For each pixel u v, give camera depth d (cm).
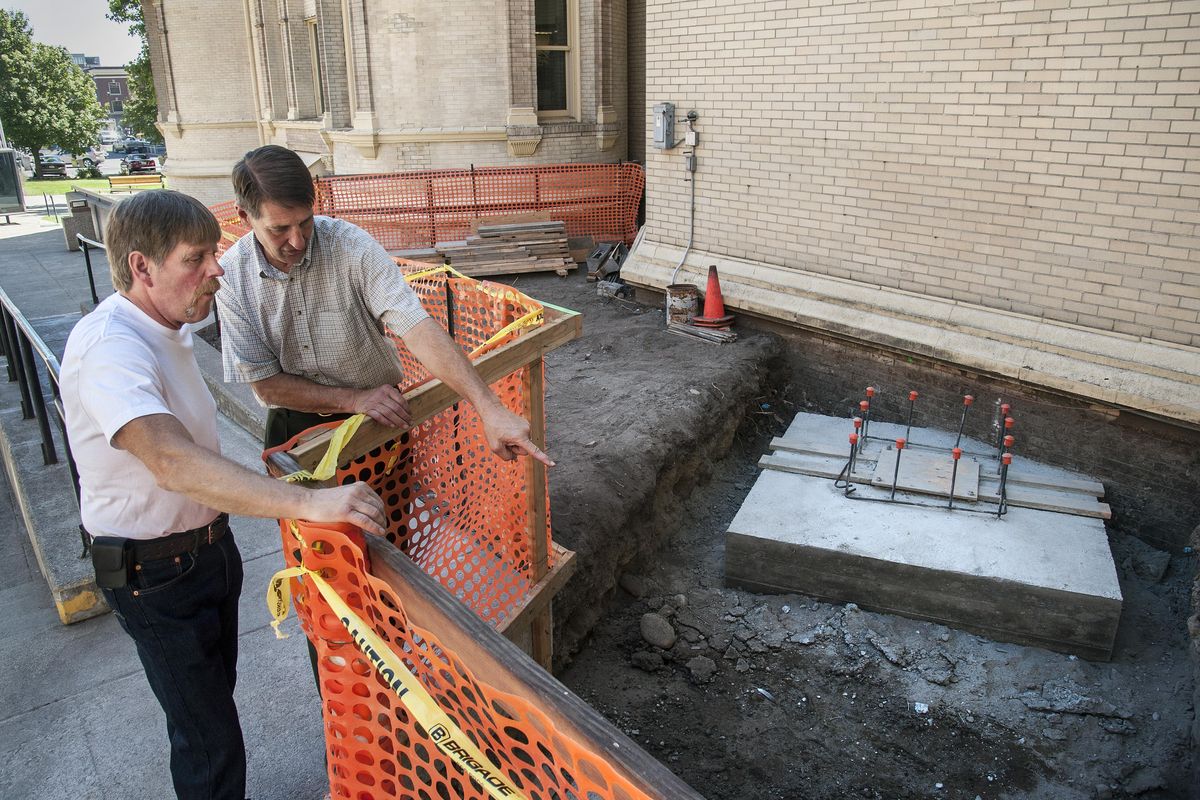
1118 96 584
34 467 513
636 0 1414
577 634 532
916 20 679
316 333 279
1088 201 617
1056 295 652
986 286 693
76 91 5494
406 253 1173
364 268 264
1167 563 611
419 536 313
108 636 388
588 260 1166
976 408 720
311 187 250
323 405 281
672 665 540
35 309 1023
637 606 587
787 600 595
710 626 574
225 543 239
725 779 458
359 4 1326
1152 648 540
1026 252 661
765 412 827
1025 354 664
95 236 1380
